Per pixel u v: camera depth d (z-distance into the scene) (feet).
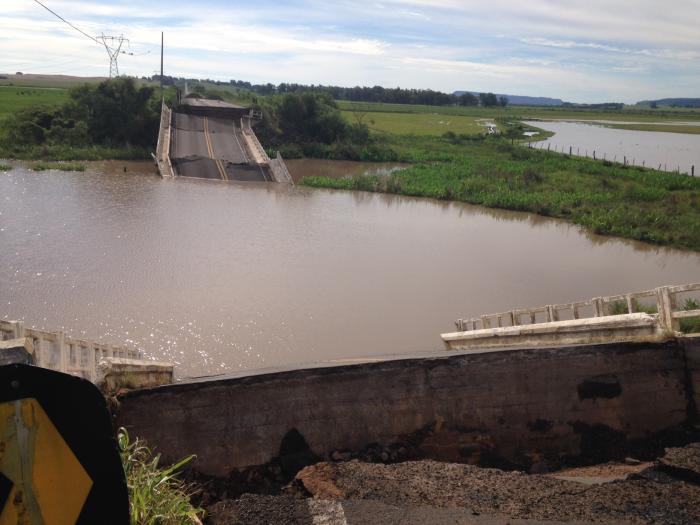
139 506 16.93
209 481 29.22
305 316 72.90
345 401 30.89
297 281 85.76
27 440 8.49
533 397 31.94
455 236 121.39
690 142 374.02
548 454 31.53
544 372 31.94
